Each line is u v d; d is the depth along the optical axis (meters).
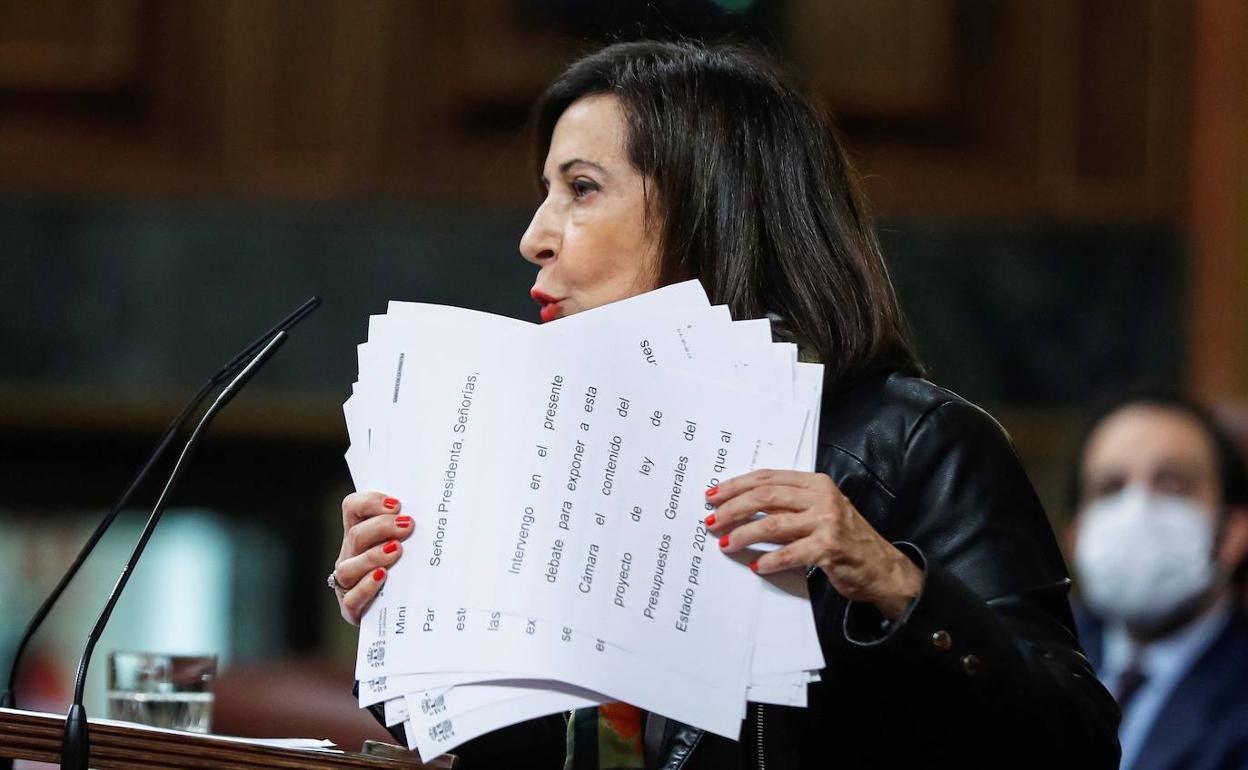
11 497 20.72
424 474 5.37
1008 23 20.86
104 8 20.80
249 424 20.23
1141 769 11.25
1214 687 11.34
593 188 6.29
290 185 20.55
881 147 20.72
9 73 20.70
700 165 6.25
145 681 6.95
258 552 21.05
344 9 20.84
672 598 5.11
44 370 20.12
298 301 20.28
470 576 5.19
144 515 20.86
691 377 5.34
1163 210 20.41
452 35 20.86
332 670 11.05
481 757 6.17
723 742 5.59
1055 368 20.09
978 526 5.57
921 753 5.52
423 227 20.42
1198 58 20.41
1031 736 5.10
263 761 5.17
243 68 20.80
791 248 6.23
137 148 20.67
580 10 20.72
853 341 6.09
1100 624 12.24
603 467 5.26
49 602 6.28
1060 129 20.61
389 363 5.54
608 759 5.63
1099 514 12.04
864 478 5.75
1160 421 12.06
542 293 6.27
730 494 5.08
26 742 5.01
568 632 5.06
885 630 5.11
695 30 19.88
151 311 20.27
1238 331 19.39
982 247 20.33
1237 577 11.76
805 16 20.66
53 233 20.34
